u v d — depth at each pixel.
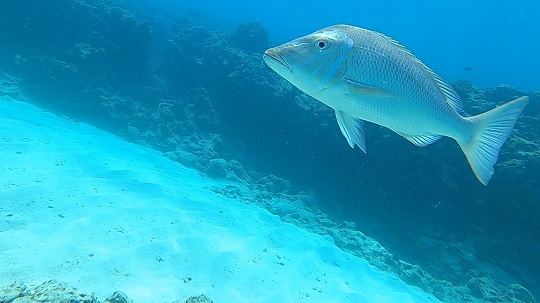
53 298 0.58
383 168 2.53
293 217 2.25
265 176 2.84
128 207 1.50
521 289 1.88
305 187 2.79
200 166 2.70
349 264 1.77
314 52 0.53
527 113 2.61
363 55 0.55
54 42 3.12
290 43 0.54
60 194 1.43
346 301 1.38
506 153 2.19
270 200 2.41
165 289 1.04
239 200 2.20
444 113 0.60
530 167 2.04
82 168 1.79
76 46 3.06
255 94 3.08
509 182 2.09
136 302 0.94
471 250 2.12
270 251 1.57
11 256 0.98
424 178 2.36
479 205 2.24
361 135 0.60
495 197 2.17
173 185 2.01
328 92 0.55
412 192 2.44
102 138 2.54
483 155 0.63
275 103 3.00
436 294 1.82
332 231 2.15
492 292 1.86
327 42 0.53
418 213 2.40
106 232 1.25
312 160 2.86
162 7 8.19
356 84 0.54
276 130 3.04
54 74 2.88
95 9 3.29
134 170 2.02
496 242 2.15
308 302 1.28
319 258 1.71
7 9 3.01
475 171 0.62
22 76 2.83
